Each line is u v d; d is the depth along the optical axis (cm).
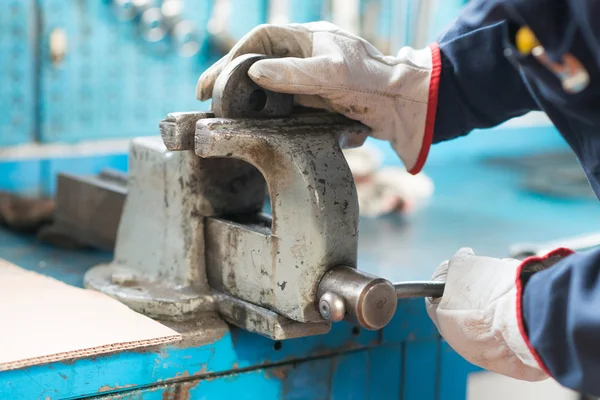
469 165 262
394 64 113
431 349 133
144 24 207
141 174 119
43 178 191
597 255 84
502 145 275
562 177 247
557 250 96
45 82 198
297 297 99
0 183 186
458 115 117
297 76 100
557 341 84
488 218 201
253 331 105
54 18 195
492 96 115
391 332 126
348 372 124
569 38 81
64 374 96
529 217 203
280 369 116
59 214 160
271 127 102
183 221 112
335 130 106
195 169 110
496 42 111
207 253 113
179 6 210
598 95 85
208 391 109
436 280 103
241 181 114
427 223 193
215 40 215
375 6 233
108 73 206
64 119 203
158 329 103
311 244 97
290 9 223
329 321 103
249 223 112
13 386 92
